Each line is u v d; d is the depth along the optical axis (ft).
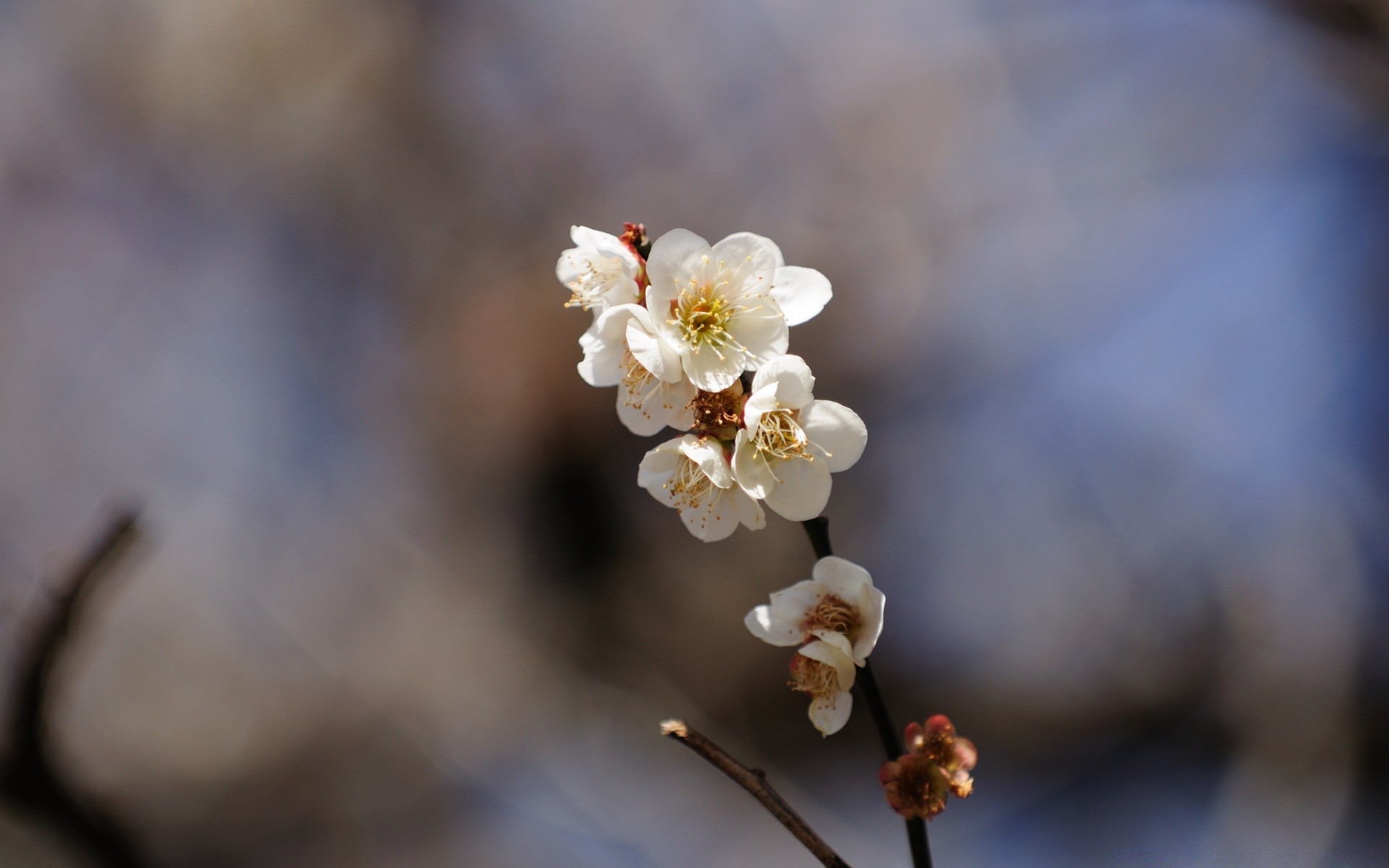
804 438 2.07
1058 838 4.62
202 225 6.54
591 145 7.25
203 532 5.33
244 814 4.40
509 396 6.22
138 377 5.88
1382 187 5.26
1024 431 6.16
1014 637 5.51
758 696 5.24
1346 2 4.90
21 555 5.15
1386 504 5.14
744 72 7.21
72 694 4.37
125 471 5.49
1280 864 4.26
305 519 5.64
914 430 6.31
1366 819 4.38
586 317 6.25
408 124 7.08
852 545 5.93
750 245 2.10
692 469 2.09
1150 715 5.06
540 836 4.50
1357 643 4.89
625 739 4.98
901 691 5.34
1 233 6.09
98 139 6.50
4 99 6.35
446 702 5.03
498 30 7.27
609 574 5.72
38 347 5.78
